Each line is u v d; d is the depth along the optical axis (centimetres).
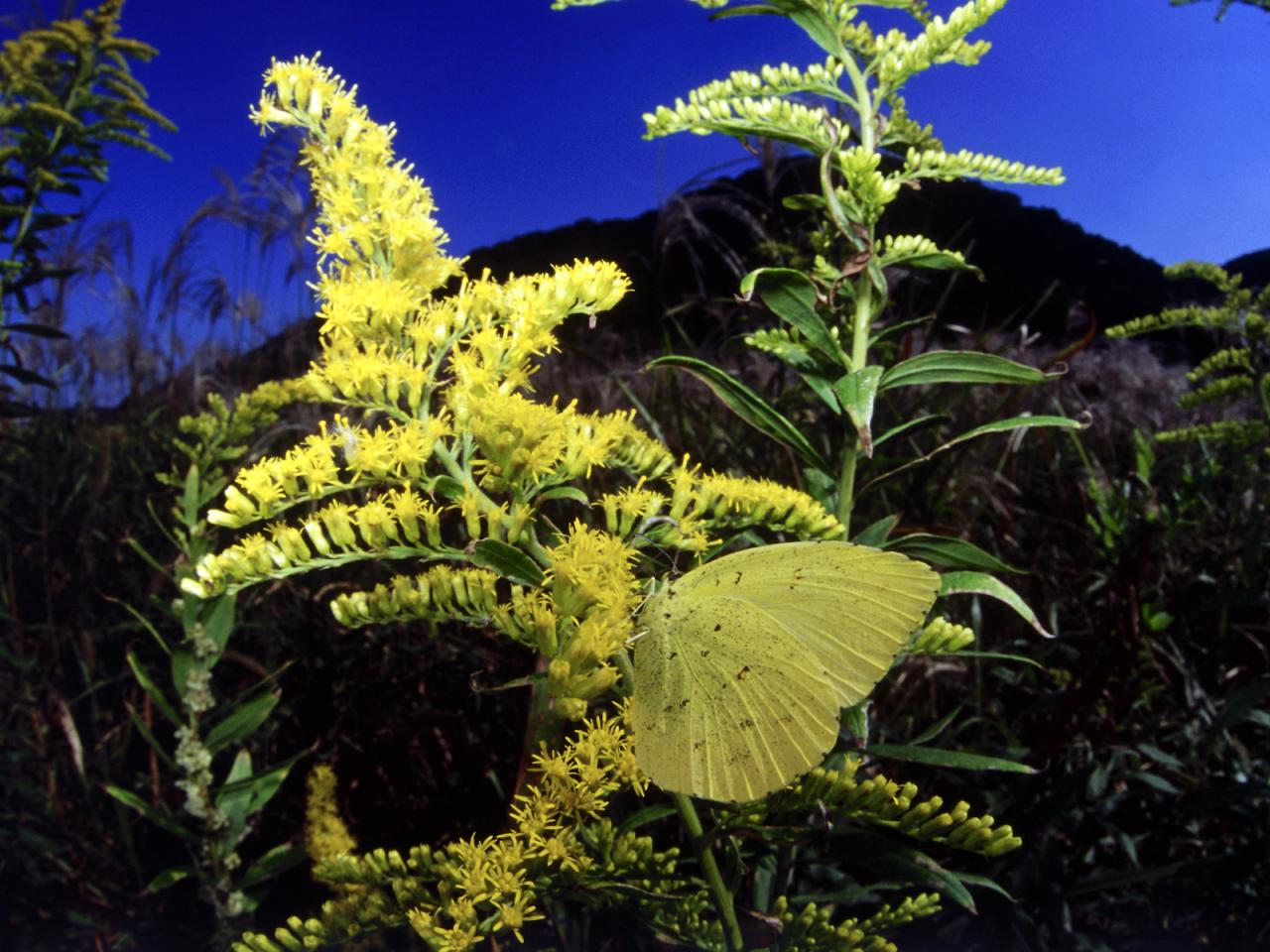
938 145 13
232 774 15
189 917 17
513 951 12
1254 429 20
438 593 10
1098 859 16
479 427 9
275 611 22
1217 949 14
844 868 14
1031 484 26
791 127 12
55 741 20
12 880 17
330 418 26
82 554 23
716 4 12
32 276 24
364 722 19
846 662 8
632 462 10
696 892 10
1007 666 18
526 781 10
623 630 9
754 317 25
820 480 12
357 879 10
